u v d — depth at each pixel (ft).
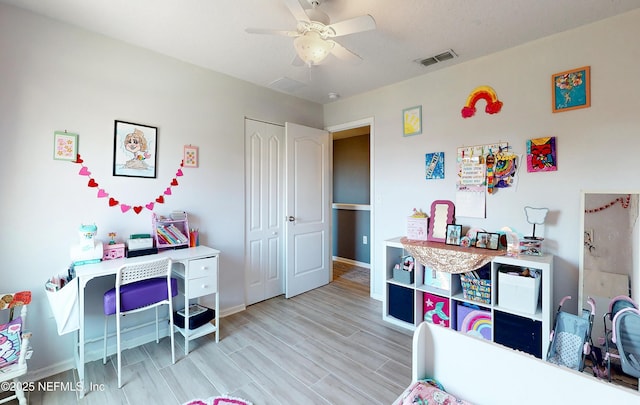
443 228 9.20
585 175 7.00
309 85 10.77
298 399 5.88
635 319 5.46
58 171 6.78
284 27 7.02
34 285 6.52
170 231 8.22
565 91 7.22
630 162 6.47
